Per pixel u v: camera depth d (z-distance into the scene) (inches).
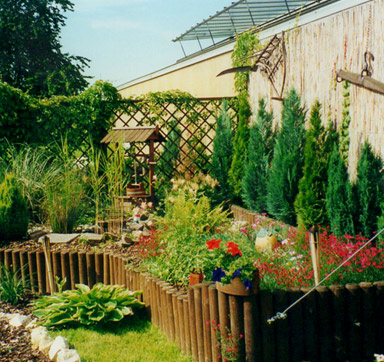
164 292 193.6
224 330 160.2
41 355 172.1
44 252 245.3
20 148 390.3
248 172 344.8
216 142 405.1
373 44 235.0
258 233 261.6
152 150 375.9
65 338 179.3
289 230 244.8
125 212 338.3
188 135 488.4
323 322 161.6
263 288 172.2
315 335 161.8
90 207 360.8
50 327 200.7
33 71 740.0
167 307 190.9
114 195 307.7
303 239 222.8
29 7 730.2
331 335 163.3
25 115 396.2
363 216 224.2
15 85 690.8
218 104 447.5
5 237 274.7
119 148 316.8
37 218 325.1
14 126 392.5
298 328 160.1
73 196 308.3
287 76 329.7
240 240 237.1
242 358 158.4
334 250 191.6
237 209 357.1
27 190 321.7
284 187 291.6
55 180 320.8
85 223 332.2
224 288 157.3
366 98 241.9
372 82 220.4
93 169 325.7
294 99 301.6
